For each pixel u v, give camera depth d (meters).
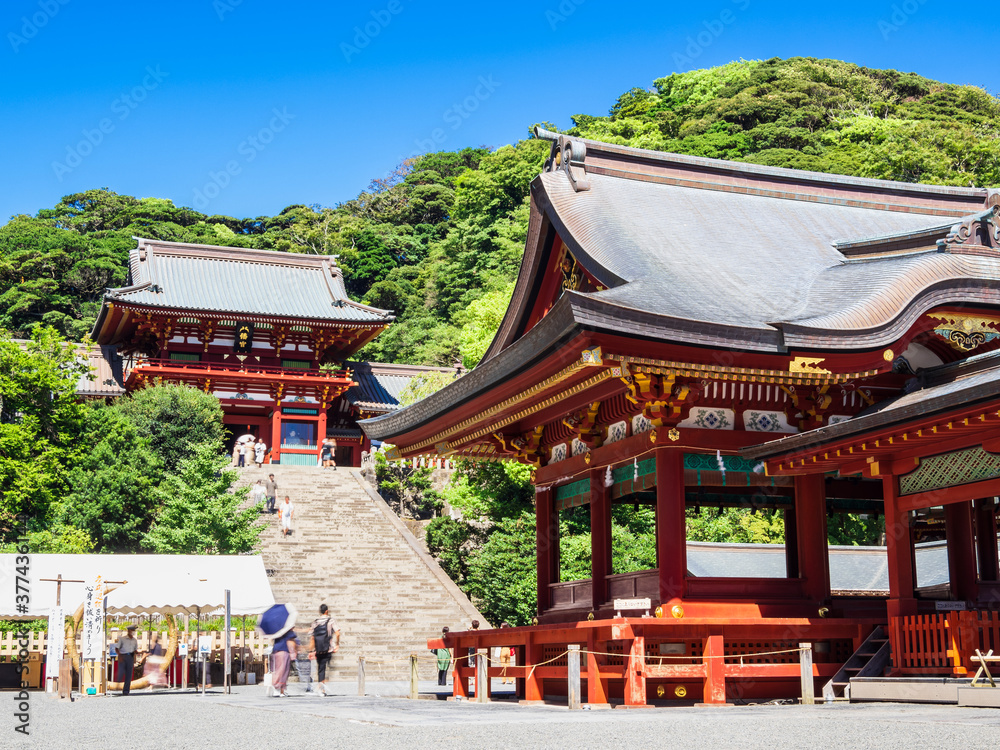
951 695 12.87
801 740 8.20
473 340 43.91
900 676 14.52
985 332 16.33
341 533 43.66
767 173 23.28
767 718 11.05
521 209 96.62
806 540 17.09
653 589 16.78
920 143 81.44
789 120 105.00
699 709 13.90
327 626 21.53
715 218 21.33
